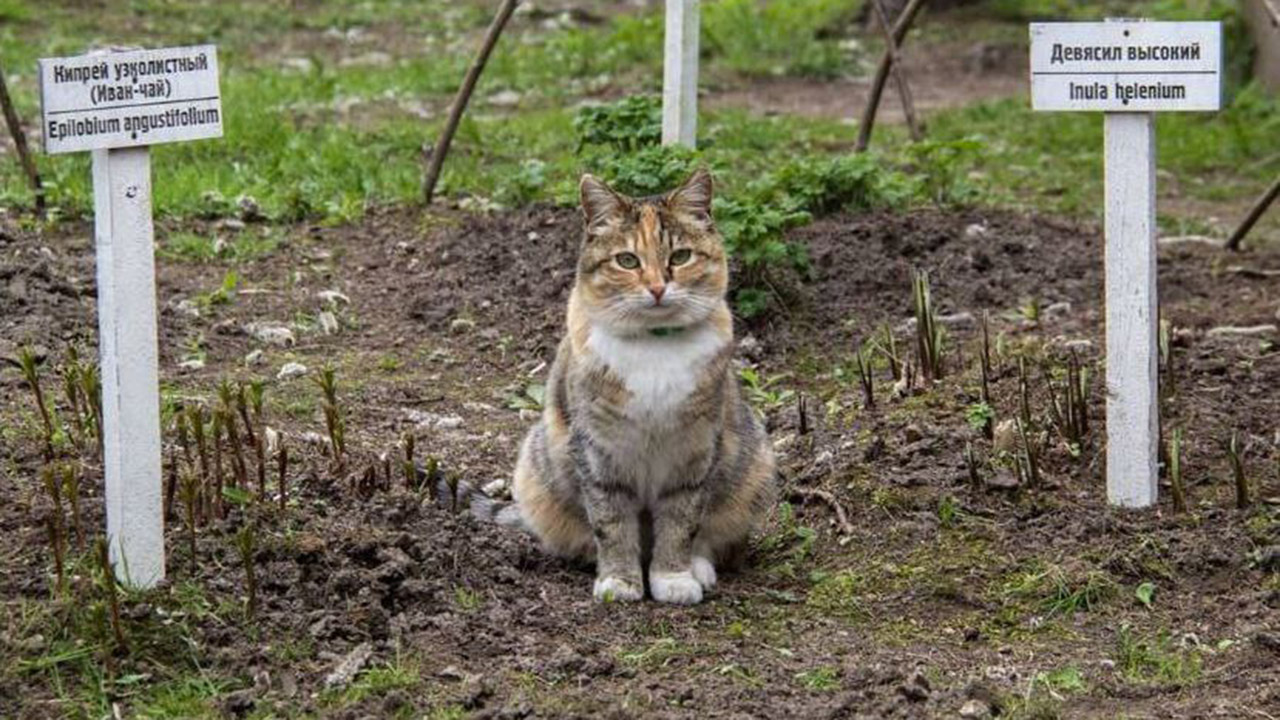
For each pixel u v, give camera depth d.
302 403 9.20
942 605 7.34
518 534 7.86
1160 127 17.59
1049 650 6.97
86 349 9.38
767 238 10.75
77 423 7.88
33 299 9.90
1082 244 12.45
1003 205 13.59
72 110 6.21
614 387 7.14
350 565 7.09
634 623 7.07
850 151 15.65
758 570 7.81
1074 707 6.50
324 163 13.60
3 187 12.21
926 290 9.59
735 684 6.52
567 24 22.38
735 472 7.61
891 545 7.86
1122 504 8.07
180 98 6.45
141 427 6.60
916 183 12.71
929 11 23.62
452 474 7.86
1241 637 7.03
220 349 10.06
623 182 10.93
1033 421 8.88
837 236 11.89
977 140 12.98
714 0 22.58
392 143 14.59
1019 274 11.77
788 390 9.88
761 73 20.12
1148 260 7.87
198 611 6.61
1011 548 7.76
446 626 6.81
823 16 22.42
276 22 21.41
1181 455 8.61
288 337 10.31
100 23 20.03
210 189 12.64
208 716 6.10
